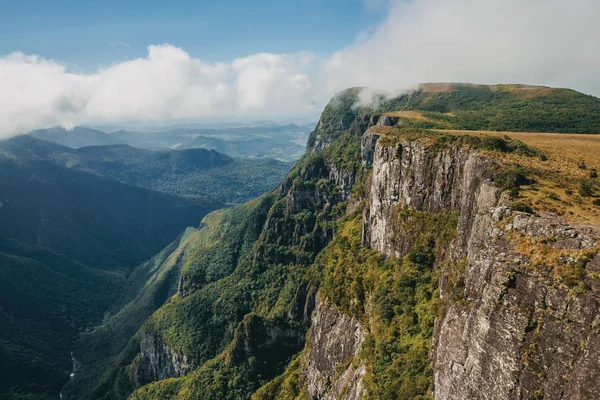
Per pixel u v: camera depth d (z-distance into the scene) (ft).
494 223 173.06
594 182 194.18
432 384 201.16
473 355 153.07
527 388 132.46
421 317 266.16
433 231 300.20
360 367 290.97
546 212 164.14
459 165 283.59
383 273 338.34
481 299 156.15
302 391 403.95
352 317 351.05
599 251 131.95
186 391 514.27
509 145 269.23
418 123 601.62
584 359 120.47
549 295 134.21
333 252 491.72
